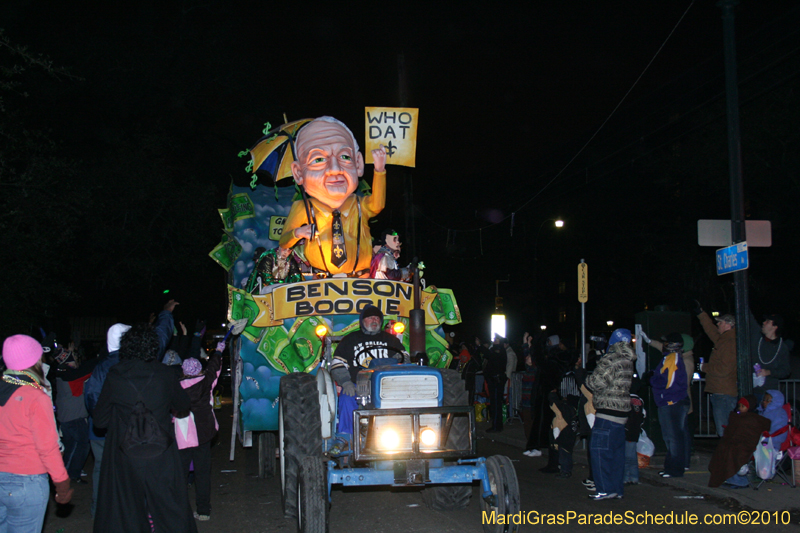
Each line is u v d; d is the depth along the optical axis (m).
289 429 5.46
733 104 8.12
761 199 17.06
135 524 4.27
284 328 7.02
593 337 10.43
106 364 6.17
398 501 7.01
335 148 8.32
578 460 9.60
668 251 21.00
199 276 25.36
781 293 18.39
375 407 5.21
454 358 17.00
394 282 7.28
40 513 4.09
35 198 12.98
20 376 4.14
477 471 5.25
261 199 9.41
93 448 6.40
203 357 8.82
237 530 5.95
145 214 21.98
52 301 14.42
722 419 8.15
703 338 20.06
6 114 13.12
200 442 6.22
